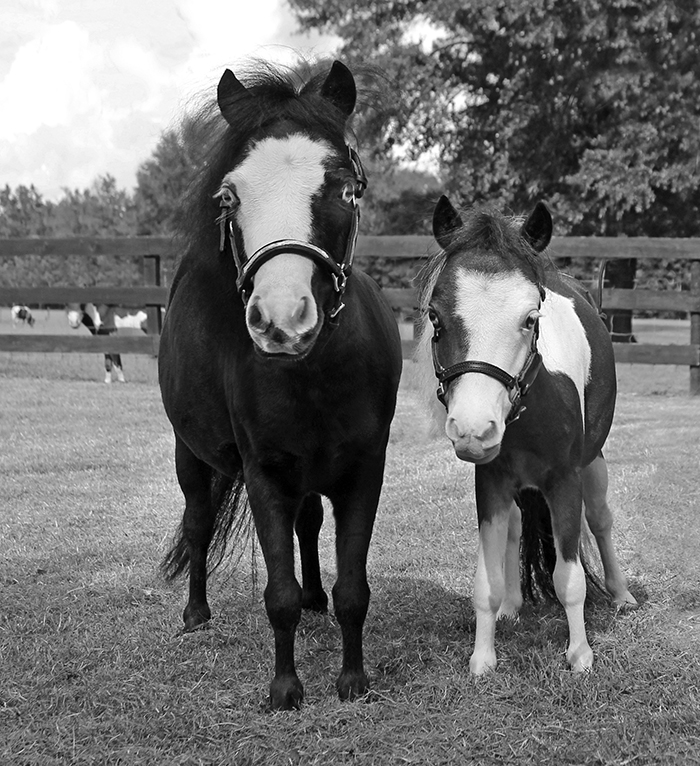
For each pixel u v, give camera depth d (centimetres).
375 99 349
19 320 2422
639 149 1617
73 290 1164
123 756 276
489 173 1803
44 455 729
